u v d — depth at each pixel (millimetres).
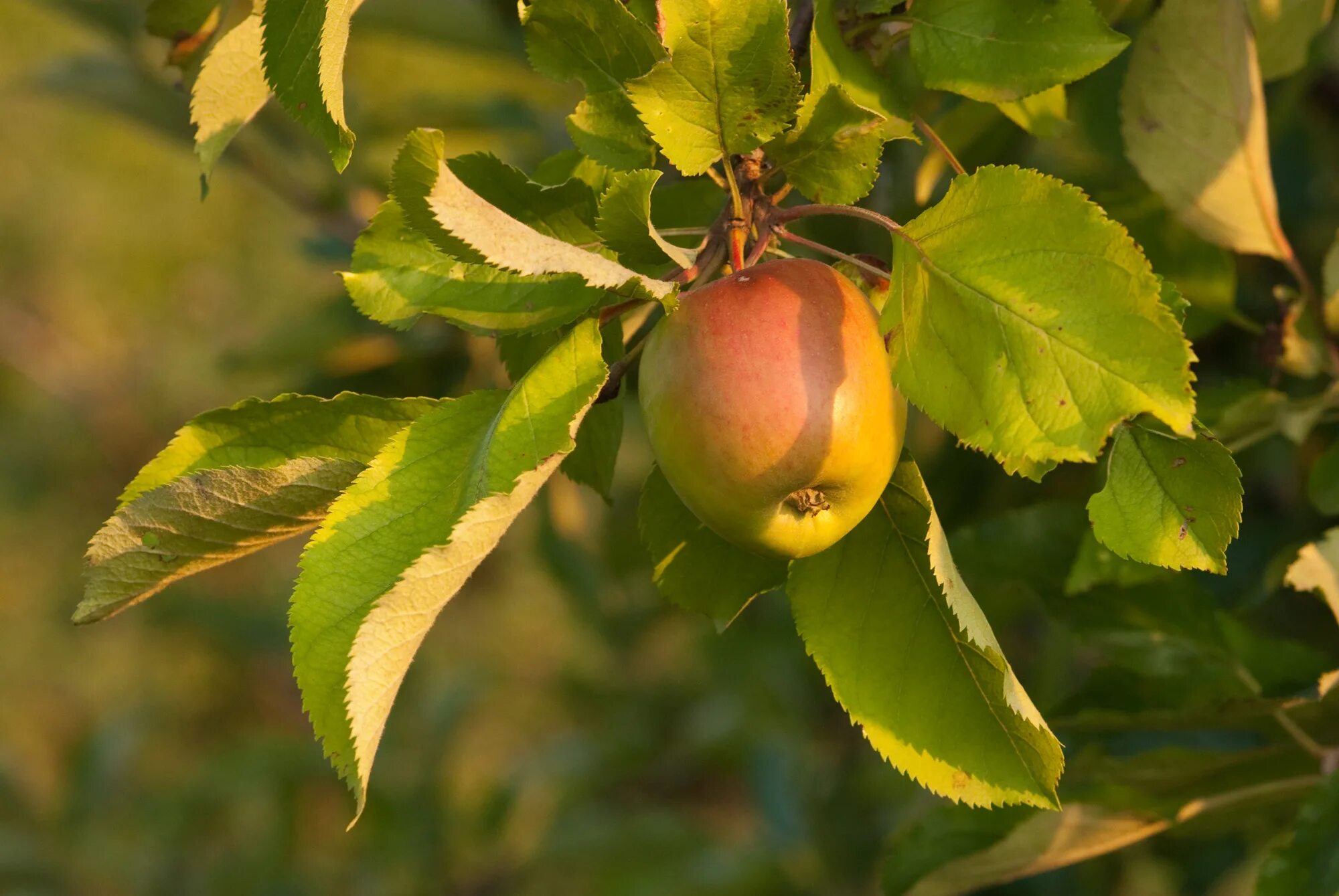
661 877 2002
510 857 2232
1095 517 908
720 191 1006
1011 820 1047
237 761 2242
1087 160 1239
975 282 898
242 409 940
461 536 882
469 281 937
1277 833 1130
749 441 917
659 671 2377
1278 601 1405
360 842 2150
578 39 941
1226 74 1050
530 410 897
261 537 945
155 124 1607
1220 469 899
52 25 3920
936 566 916
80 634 3541
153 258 4023
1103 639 1072
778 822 1947
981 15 966
